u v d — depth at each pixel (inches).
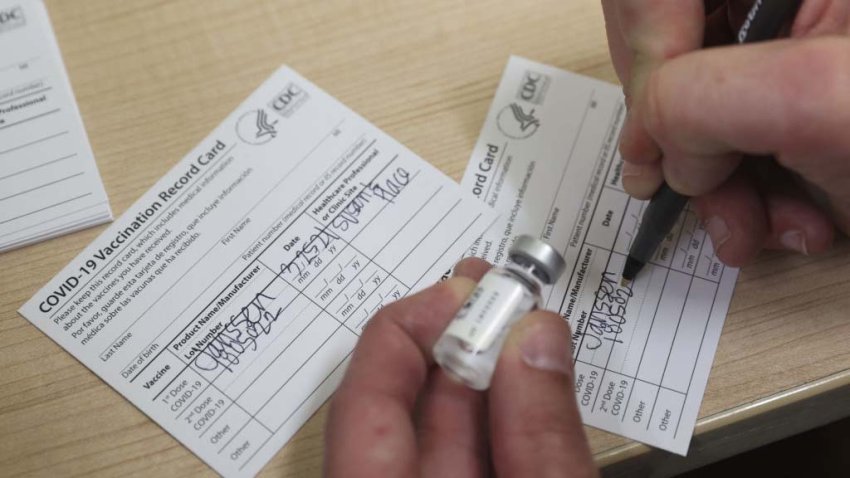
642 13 13.5
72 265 14.8
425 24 15.9
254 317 14.6
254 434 14.1
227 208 15.0
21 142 15.3
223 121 15.4
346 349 14.4
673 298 14.6
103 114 15.5
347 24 15.9
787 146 12.6
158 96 15.6
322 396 14.3
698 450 14.4
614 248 14.9
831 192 13.7
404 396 13.3
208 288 14.7
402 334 13.4
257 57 15.8
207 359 14.4
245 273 14.7
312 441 14.1
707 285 14.7
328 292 14.7
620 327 14.5
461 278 13.7
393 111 15.5
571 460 12.7
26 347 14.4
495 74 15.7
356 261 14.8
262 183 15.1
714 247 14.5
